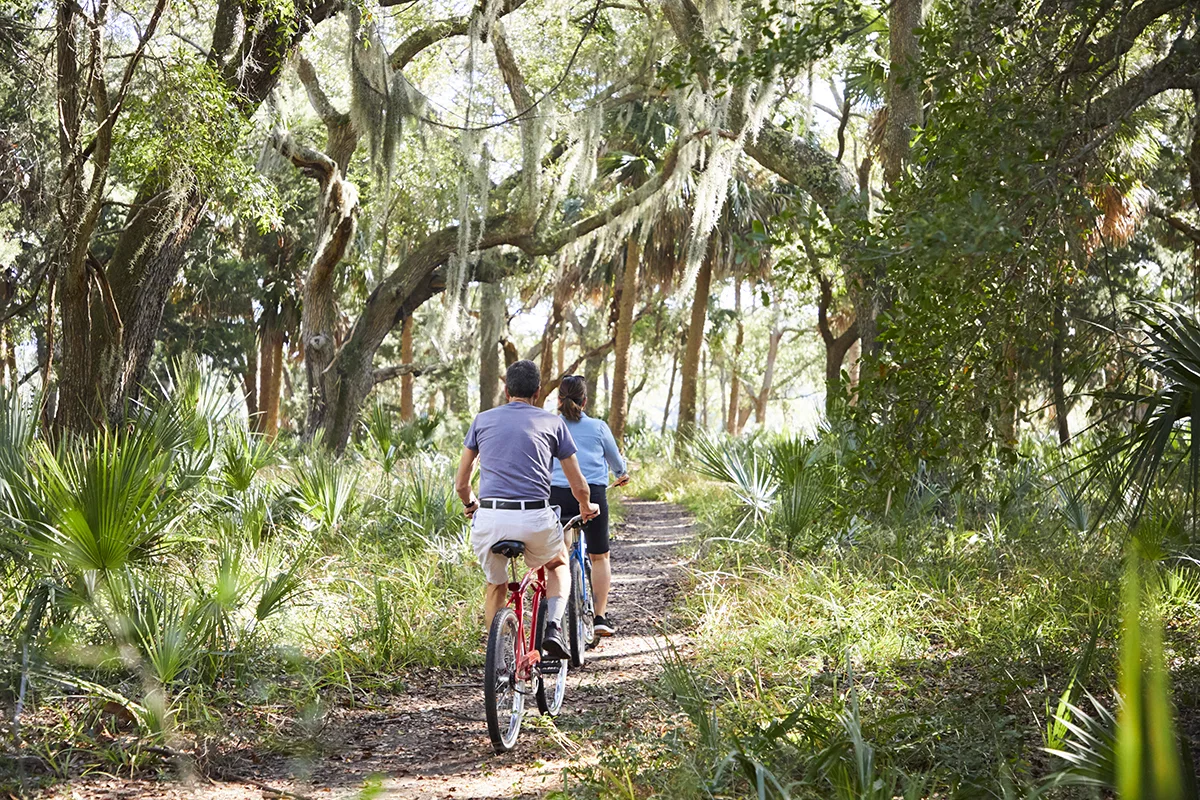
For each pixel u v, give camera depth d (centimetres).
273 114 1484
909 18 1138
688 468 2294
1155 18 548
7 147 1205
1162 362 463
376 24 1518
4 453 618
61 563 557
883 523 971
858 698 538
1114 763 323
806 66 607
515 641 531
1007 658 613
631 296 2975
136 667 513
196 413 923
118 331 1103
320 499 955
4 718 477
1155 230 1936
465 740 536
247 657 589
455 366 3984
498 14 1622
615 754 462
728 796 403
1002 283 533
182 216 1180
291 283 3488
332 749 506
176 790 429
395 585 815
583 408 689
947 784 415
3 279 1945
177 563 714
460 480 550
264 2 1131
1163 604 672
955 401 561
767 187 2616
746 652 667
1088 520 890
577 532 652
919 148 556
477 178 1875
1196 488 459
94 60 962
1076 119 526
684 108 1538
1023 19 558
